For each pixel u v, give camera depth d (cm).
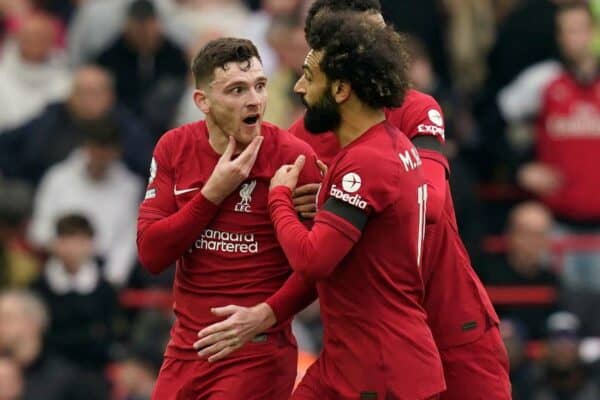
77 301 3419
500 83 4112
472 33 4203
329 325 2003
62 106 3878
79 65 4150
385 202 1939
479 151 4003
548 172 3925
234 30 4216
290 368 2089
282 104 3706
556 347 3425
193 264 2058
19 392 3275
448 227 2139
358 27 1953
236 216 2039
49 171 3800
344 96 1961
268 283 2050
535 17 4100
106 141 3697
